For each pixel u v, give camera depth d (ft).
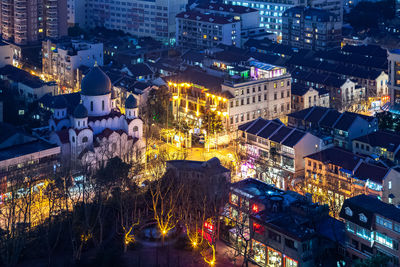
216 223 599.16
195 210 607.78
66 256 578.25
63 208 621.31
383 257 485.15
